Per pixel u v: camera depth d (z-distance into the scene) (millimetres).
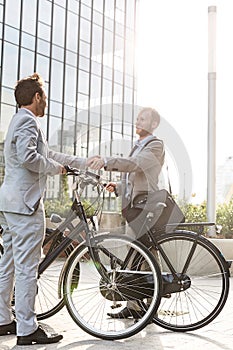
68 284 4039
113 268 4133
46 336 3752
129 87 25000
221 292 4238
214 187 9164
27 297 3684
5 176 3775
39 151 3797
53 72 22266
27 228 3674
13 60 20688
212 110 9273
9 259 3926
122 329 3990
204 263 4285
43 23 21938
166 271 4258
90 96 23531
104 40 24656
